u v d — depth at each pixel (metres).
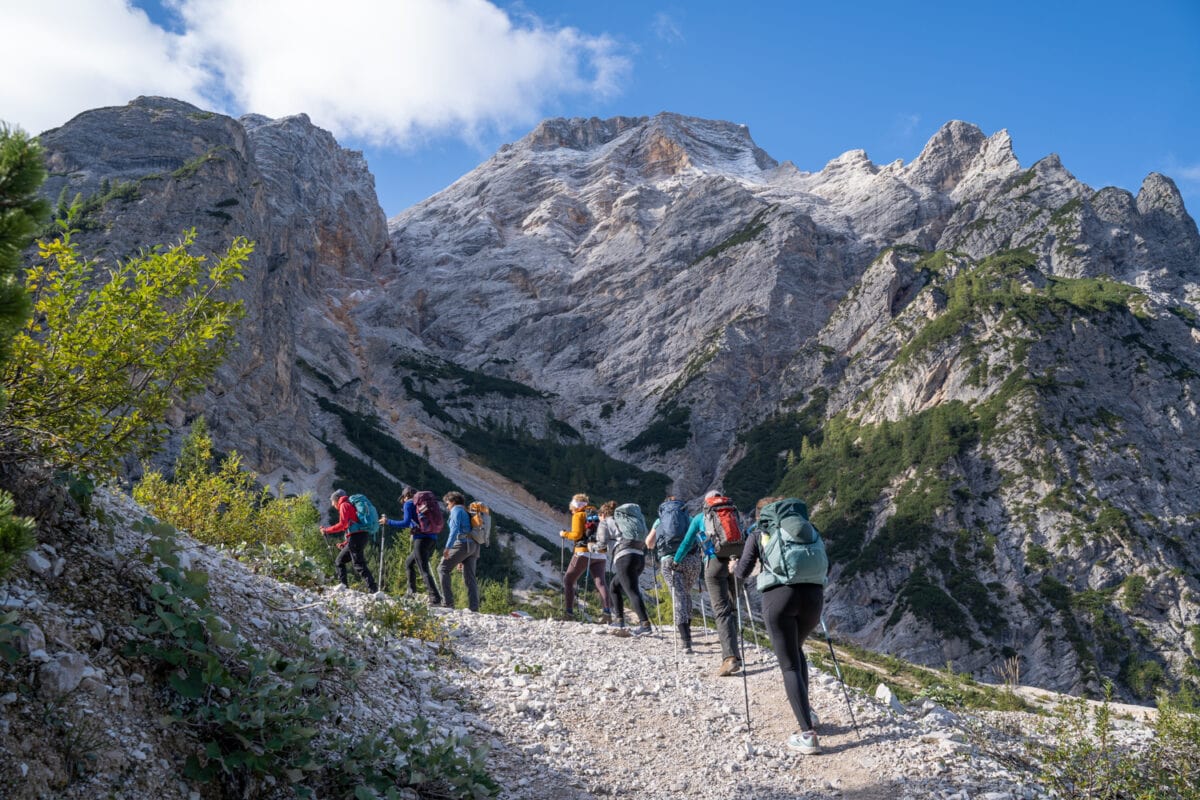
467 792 5.57
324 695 5.93
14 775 3.68
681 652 10.38
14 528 3.47
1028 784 7.02
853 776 6.73
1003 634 102.75
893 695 9.30
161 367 5.68
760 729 7.72
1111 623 100.25
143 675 4.75
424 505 12.78
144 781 4.16
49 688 4.18
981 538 117.50
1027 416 130.75
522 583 95.94
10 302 3.43
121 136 149.25
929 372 152.50
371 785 5.22
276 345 129.00
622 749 7.13
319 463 121.38
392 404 186.00
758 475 166.62
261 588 7.79
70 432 5.48
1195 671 93.31
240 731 4.73
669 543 10.57
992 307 156.50
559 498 153.75
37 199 3.52
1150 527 112.69
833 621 112.69
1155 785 7.71
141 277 5.86
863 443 151.12
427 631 9.23
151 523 5.93
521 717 7.52
